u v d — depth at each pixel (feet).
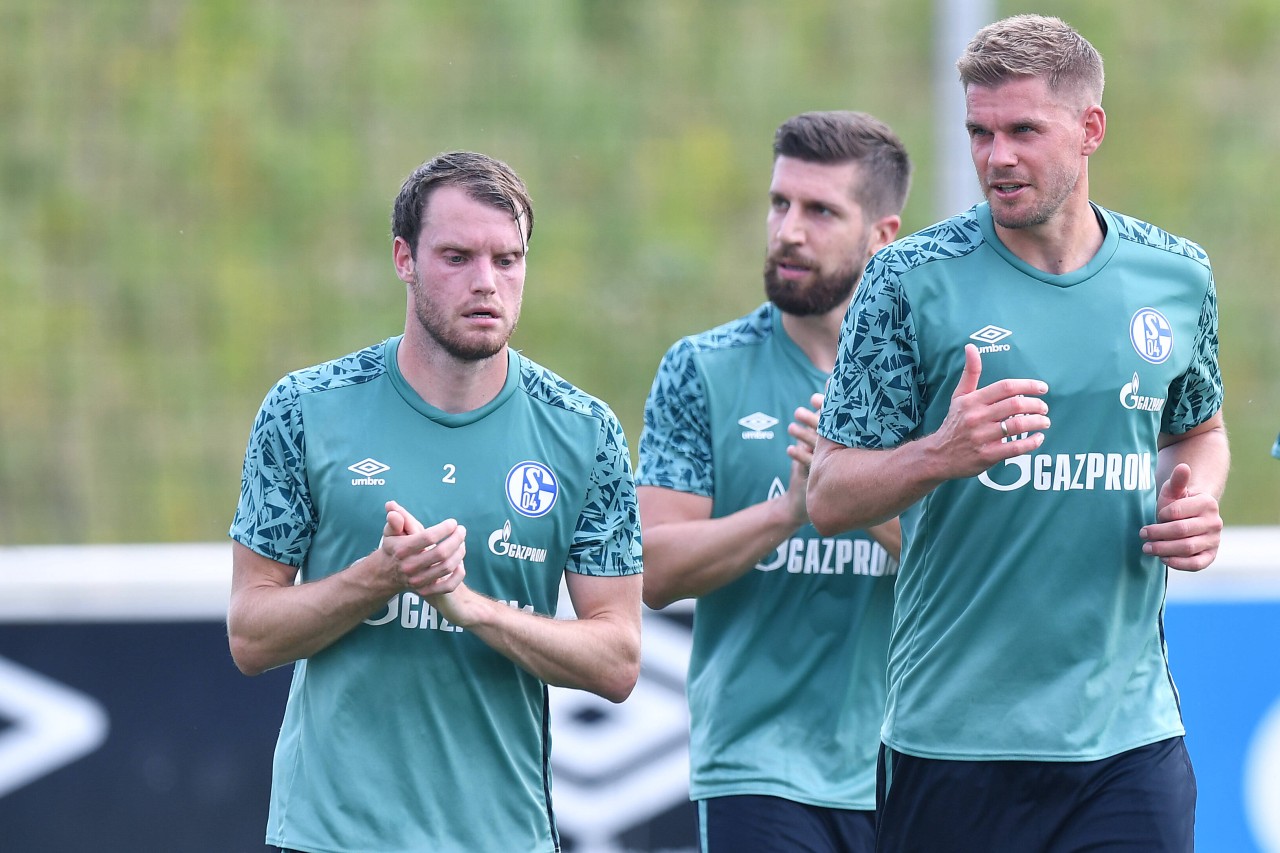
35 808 51.39
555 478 33.94
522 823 33.86
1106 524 32.58
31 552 54.60
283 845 32.94
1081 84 31.09
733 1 95.55
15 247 79.20
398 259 33.37
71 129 82.69
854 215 40.50
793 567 40.29
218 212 82.94
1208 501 32.55
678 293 84.38
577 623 33.63
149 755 51.93
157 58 85.05
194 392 75.00
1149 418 32.89
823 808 39.93
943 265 32.58
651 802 52.42
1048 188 31.01
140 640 52.03
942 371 32.37
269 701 52.60
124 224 81.51
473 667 33.22
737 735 40.63
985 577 32.81
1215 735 53.11
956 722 33.06
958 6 61.87
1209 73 95.40
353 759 32.73
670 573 39.96
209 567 53.52
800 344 41.93
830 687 40.37
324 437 33.24
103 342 76.28
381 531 32.96
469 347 31.81
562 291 83.76
